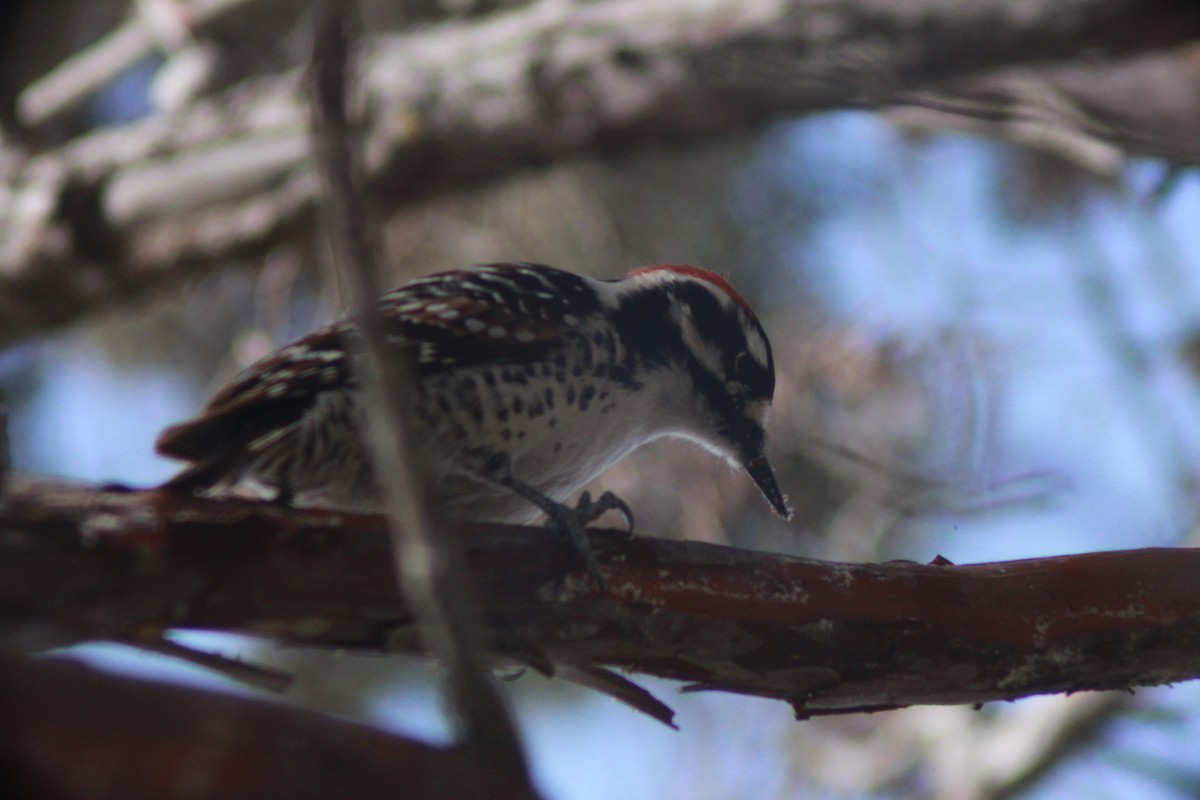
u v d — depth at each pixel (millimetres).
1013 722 14266
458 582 4879
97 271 16484
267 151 16062
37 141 17094
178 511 6047
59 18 14789
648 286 9641
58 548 5848
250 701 4754
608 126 14570
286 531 6176
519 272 9062
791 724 14484
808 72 10867
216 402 8094
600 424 8969
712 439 10125
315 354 7910
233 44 17688
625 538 6906
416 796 4762
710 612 6898
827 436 13945
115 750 4582
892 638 7031
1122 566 7203
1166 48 9320
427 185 15336
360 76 14805
